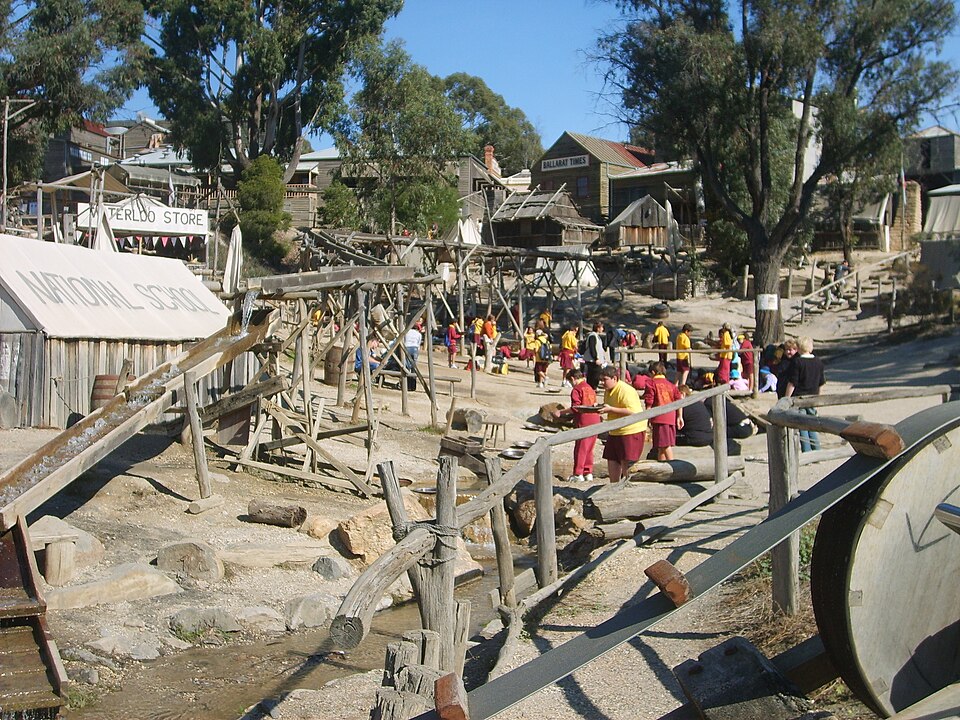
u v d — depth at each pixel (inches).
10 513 377.4
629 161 2753.4
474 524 552.1
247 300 630.5
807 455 466.3
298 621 394.9
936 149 2311.8
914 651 171.3
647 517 445.7
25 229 1348.4
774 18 1325.0
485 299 1969.7
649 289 1977.1
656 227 2092.8
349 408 921.5
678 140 1461.6
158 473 583.8
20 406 638.5
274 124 2261.3
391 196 2103.8
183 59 2166.6
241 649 363.9
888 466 162.9
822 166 1413.6
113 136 3080.7
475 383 1170.6
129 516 507.8
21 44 1875.0
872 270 1877.5
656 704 248.8
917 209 2220.7
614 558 390.3
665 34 1396.4
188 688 318.3
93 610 380.2
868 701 171.3
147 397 520.1
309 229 1267.2
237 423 644.7
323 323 1029.2
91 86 1974.7
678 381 1017.5
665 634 296.2
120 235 1433.3
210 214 2020.2
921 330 1413.6
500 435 863.1
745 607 304.7
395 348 930.1
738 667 169.9
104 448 448.1
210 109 2240.4
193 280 845.2
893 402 829.8
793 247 1903.3
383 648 368.5
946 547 170.9
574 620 331.6
